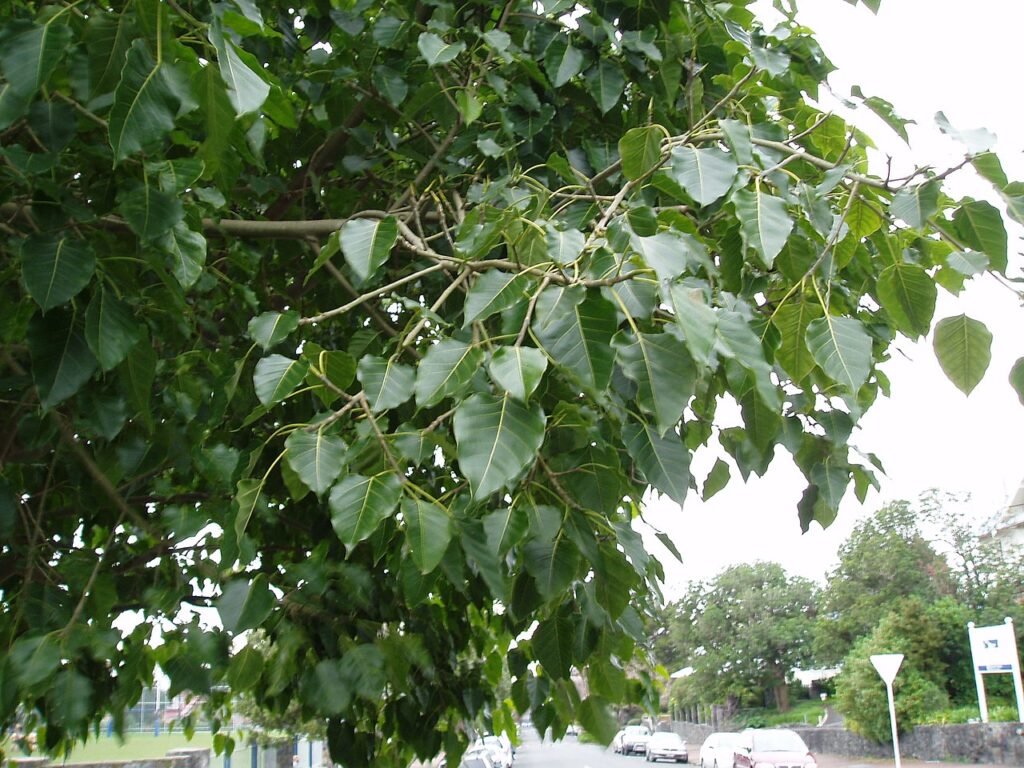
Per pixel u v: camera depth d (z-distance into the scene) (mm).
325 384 2266
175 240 2424
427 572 1886
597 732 2996
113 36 1967
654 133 2465
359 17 3486
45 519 3486
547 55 3373
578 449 2342
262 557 3848
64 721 2131
